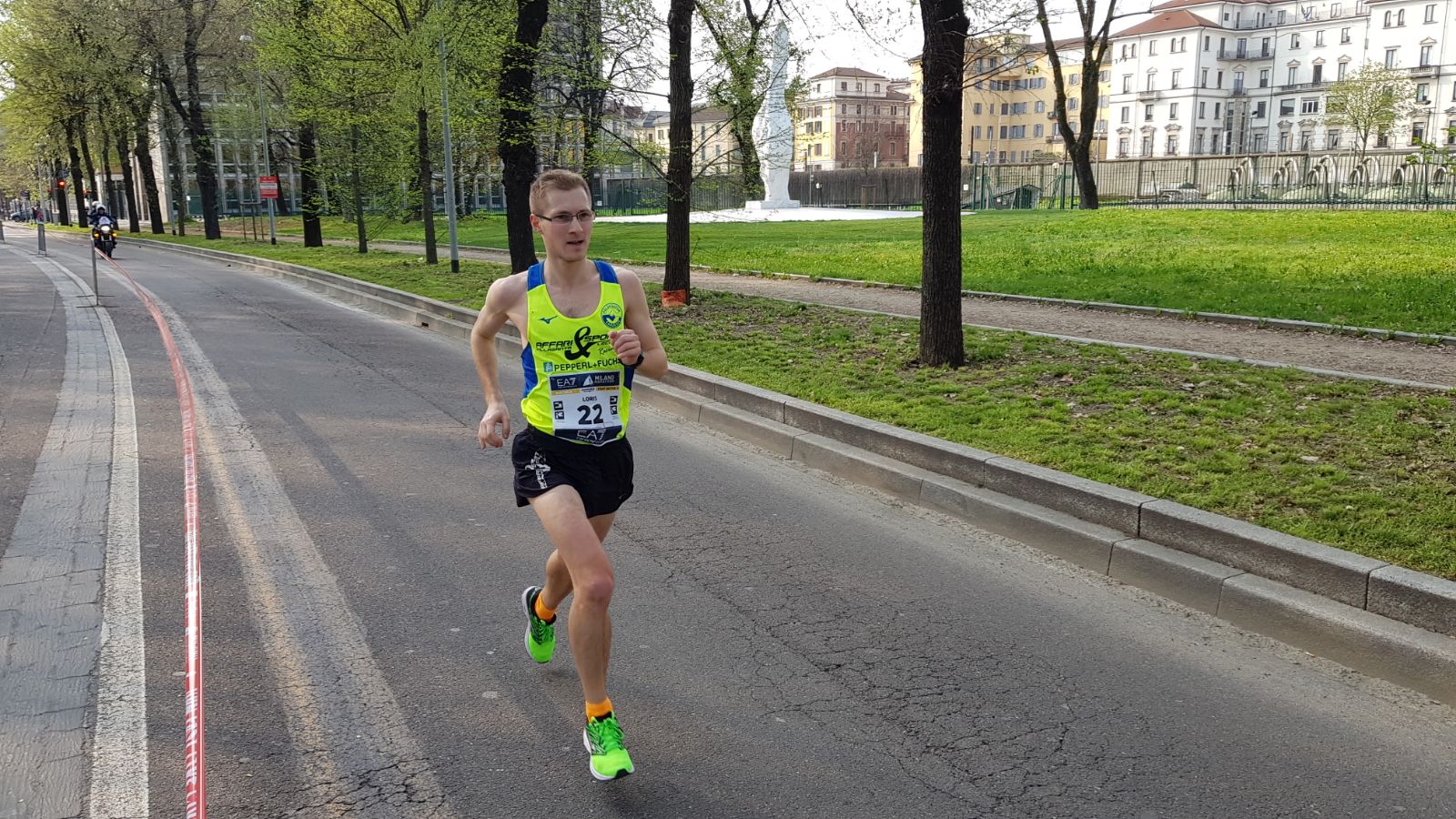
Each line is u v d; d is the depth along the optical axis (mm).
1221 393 8297
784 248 25594
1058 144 112375
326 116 24344
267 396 9758
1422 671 4137
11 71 44625
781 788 3438
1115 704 4031
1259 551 4898
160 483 6801
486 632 4609
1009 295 15195
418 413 9125
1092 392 8492
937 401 8336
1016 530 5938
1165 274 16969
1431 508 5363
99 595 4922
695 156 17125
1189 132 107062
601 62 17031
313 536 5820
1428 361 9711
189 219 68688
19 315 15766
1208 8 107625
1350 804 3363
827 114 124875
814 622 4801
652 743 3713
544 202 3416
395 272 22109
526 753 3631
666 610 4918
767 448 8055
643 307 3648
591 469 3576
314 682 4109
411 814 3248
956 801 3375
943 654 4465
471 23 20812
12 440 7895
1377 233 22812
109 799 3275
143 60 40969
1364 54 98250
